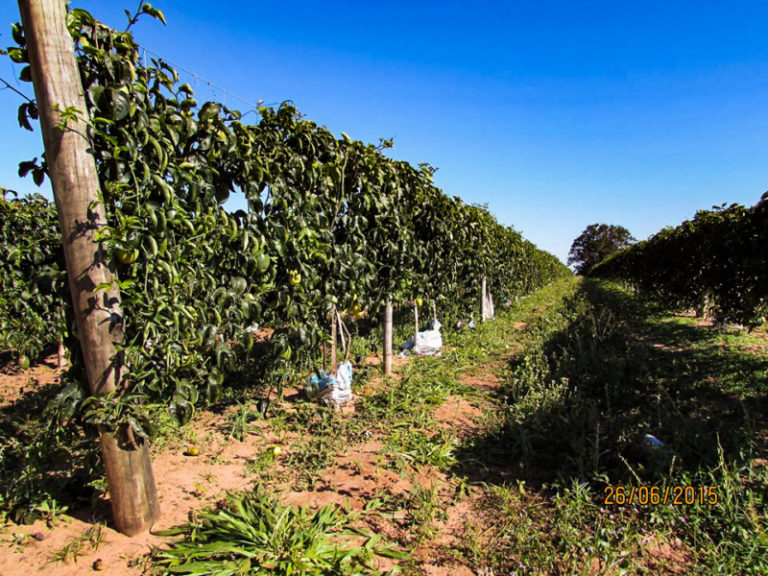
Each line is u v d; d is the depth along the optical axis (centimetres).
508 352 791
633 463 327
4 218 604
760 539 234
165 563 227
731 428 354
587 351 669
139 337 240
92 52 210
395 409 467
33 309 643
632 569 228
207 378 287
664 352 744
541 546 244
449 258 785
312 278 396
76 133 206
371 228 512
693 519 257
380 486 316
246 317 331
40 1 192
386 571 231
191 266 301
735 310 718
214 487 309
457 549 250
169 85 252
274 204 346
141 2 221
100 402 222
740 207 678
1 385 604
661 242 1206
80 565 227
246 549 232
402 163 565
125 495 247
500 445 381
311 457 354
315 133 401
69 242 212
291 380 523
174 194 243
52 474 306
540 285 2636
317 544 235
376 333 838
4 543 241
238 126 306
